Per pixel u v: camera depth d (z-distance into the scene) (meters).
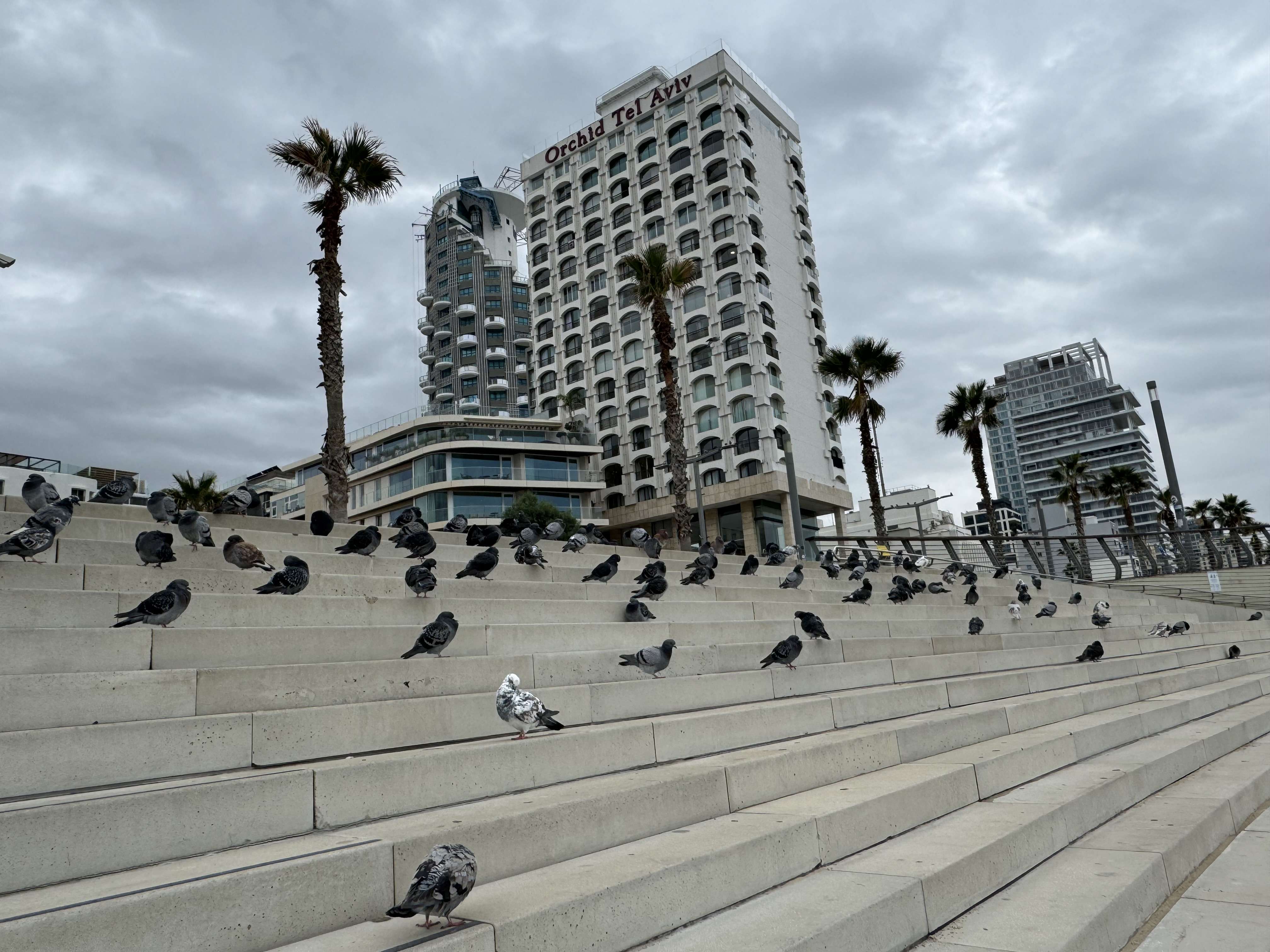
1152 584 39.28
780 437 57.19
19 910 2.98
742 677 8.87
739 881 4.61
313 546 12.25
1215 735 10.34
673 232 62.62
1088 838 6.73
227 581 8.33
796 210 66.06
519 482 57.41
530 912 3.56
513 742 5.53
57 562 8.34
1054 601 18.20
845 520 98.69
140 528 10.93
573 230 69.44
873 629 13.41
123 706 5.16
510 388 106.31
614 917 3.89
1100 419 186.75
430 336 112.44
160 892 3.09
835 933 4.13
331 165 21.73
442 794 4.96
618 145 67.38
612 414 64.62
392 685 6.45
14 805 3.82
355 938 3.37
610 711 7.41
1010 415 198.38
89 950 2.87
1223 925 5.21
